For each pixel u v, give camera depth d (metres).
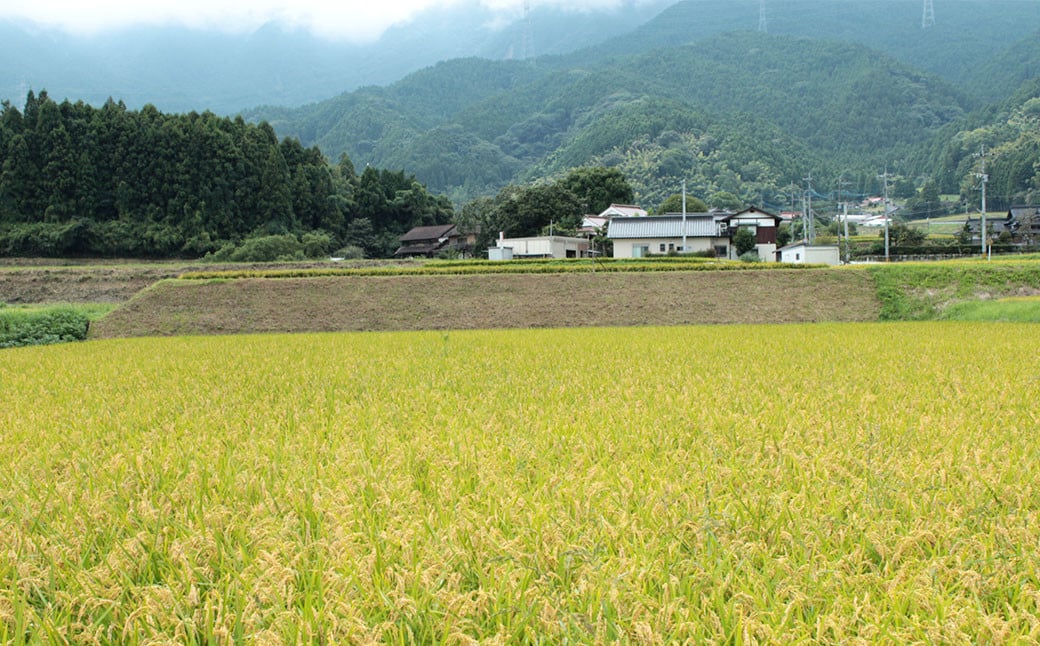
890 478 4.55
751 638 2.58
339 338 21.47
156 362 14.88
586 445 5.72
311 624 2.77
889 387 9.05
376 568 3.30
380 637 2.68
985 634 2.66
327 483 4.73
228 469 5.09
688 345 16.19
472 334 22.23
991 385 8.97
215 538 3.68
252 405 8.56
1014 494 4.25
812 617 2.87
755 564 3.39
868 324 23.39
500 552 3.36
